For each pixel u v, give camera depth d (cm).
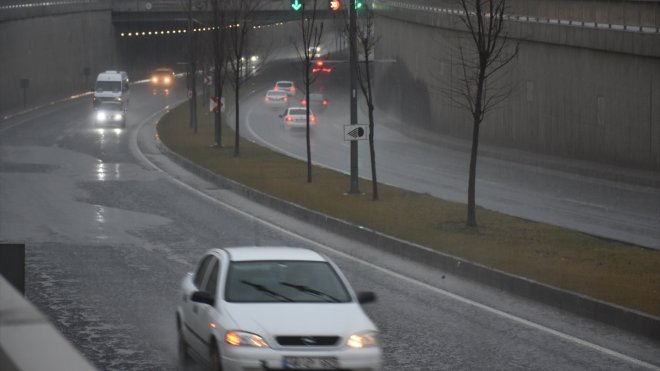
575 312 4491
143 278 5312
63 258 5962
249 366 2725
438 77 18512
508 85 15275
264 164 12712
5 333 715
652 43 11444
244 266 3098
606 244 6531
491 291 5078
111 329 4028
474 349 3719
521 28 14638
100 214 8138
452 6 18488
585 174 12094
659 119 11531
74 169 11925
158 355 3575
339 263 5972
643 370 3412
